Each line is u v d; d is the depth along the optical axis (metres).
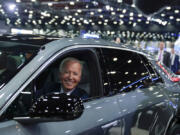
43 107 1.27
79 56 1.97
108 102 1.96
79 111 1.36
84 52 1.98
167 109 2.66
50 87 1.80
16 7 17.45
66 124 1.52
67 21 24.02
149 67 2.79
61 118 1.32
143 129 2.23
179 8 15.34
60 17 21.41
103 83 2.02
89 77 1.99
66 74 1.86
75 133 1.54
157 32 22.28
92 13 17.67
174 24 21.47
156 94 2.57
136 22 22.23
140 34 23.31
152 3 13.84
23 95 1.38
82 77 1.99
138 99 2.26
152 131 2.38
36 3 16.45
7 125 1.26
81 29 25.34
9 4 16.25
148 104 2.34
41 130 1.37
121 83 2.20
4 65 1.54
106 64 2.12
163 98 2.64
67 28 25.41
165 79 3.00
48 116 1.29
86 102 1.83
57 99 1.31
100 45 2.15
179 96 3.00
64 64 1.87
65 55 1.75
